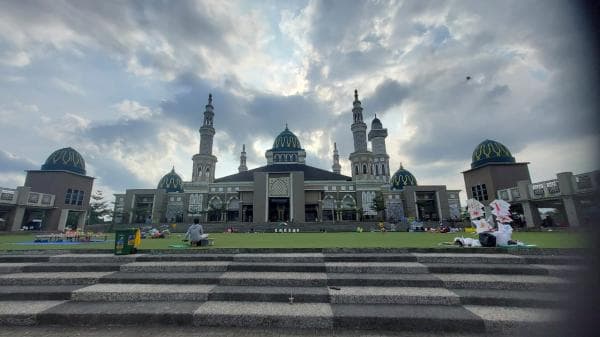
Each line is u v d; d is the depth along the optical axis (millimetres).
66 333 5051
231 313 5379
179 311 5496
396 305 5836
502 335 4902
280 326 5230
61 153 43188
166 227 39156
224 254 9344
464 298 5887
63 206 39938
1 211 33469
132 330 5152
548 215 31594
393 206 57688
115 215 58000
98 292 6301
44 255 9336
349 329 5152
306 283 6832
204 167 62188
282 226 38094
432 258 8320
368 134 77438
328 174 64250
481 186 38844
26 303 6074
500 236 10172
